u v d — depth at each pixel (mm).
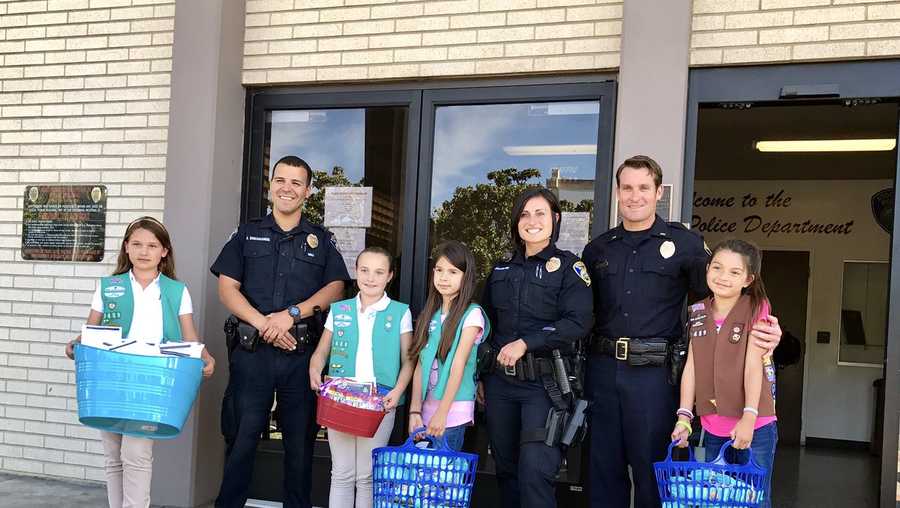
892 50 3285
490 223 4008
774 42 3443
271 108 4348
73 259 4480
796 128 6133
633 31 3555
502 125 4008
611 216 3697
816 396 8086
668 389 3002
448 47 3990
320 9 4211
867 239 8086
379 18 4109
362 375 3270
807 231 8289
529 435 2980
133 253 3340
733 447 2730
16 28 4660
